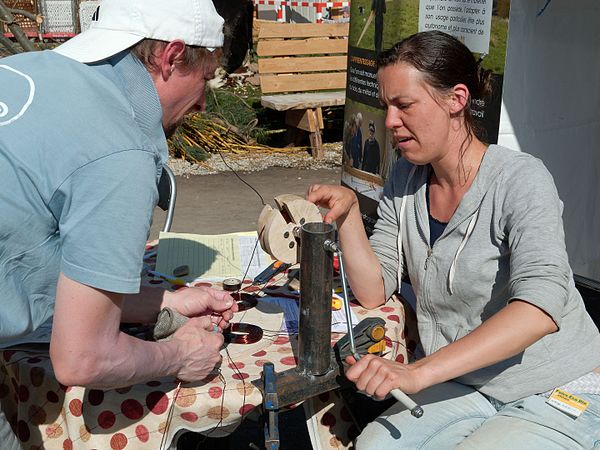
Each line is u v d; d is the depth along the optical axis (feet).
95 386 4.77
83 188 4.45
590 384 5.85
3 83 4.60
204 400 5.15
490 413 5.99
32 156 4.43
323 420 5.76
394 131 6.07
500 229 5.86
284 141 25.39
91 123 4.52
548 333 5.16
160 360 4.98
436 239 6.39
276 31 23.70
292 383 5.23
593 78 12.23
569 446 5.46
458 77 5.84
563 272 5.29
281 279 7.28
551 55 11.62
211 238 8.17
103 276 4.47
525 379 5.83
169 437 5.22
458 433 5.72
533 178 5.77
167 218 8.61
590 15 11.80
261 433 5.66
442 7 10.30
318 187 6.52
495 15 9.36
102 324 4.61
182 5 4.84
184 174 21.65
